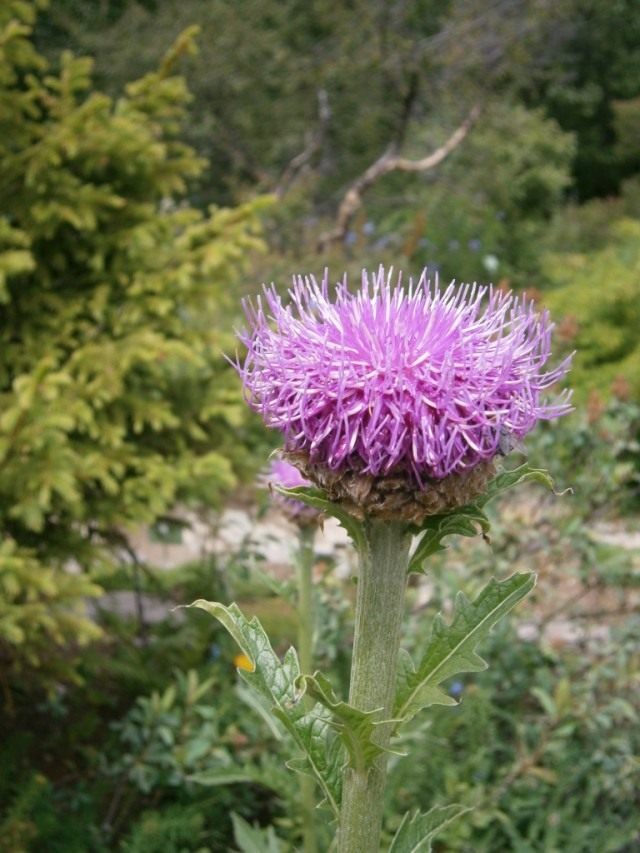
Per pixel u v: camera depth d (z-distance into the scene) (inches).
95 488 25.2
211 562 28.8
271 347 9.6
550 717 20.1
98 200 25.9
